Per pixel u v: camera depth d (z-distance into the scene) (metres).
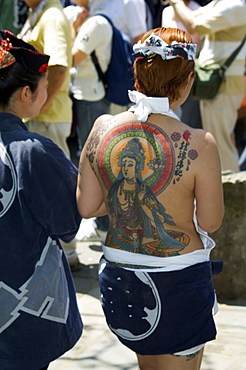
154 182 2.88
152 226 2.91
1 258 2.89
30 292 2.93
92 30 6.98
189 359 3.04
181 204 2.89
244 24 7.51
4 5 8.77
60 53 5.93
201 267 2.96
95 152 3.05
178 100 3.01
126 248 2.98
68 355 4.82
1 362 2.97
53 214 2.98
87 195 3.12
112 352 4.86
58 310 3.04
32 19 6.14
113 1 8.27
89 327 5.31
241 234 5.59
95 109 7.45
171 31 2.96
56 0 6.18
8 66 2.97
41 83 3.16
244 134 11.15
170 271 2.90
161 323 2.95
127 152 2.93
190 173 2.85
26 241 2.91
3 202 2.88
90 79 7.32
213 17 7.32
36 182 2.91
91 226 7.27
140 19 8.30
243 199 5.50
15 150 2.92
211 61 7.71
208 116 8.05
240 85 7.86
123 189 2.94
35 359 2.99
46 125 6.33
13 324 2.93
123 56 7.29
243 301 5.66
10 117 3.02
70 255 6.58
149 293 2.93
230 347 4.80
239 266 5.66
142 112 2.93
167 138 2.88
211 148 2.87
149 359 3.29
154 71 2.91
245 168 9.34
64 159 3.07
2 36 3.00
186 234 2.94
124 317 3.04
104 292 3.11
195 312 2.96
